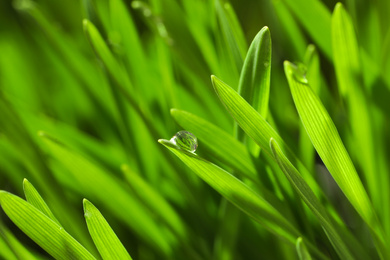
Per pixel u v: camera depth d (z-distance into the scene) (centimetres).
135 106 15
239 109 13
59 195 16
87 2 16
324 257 14
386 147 16
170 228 16
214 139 14
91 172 16
